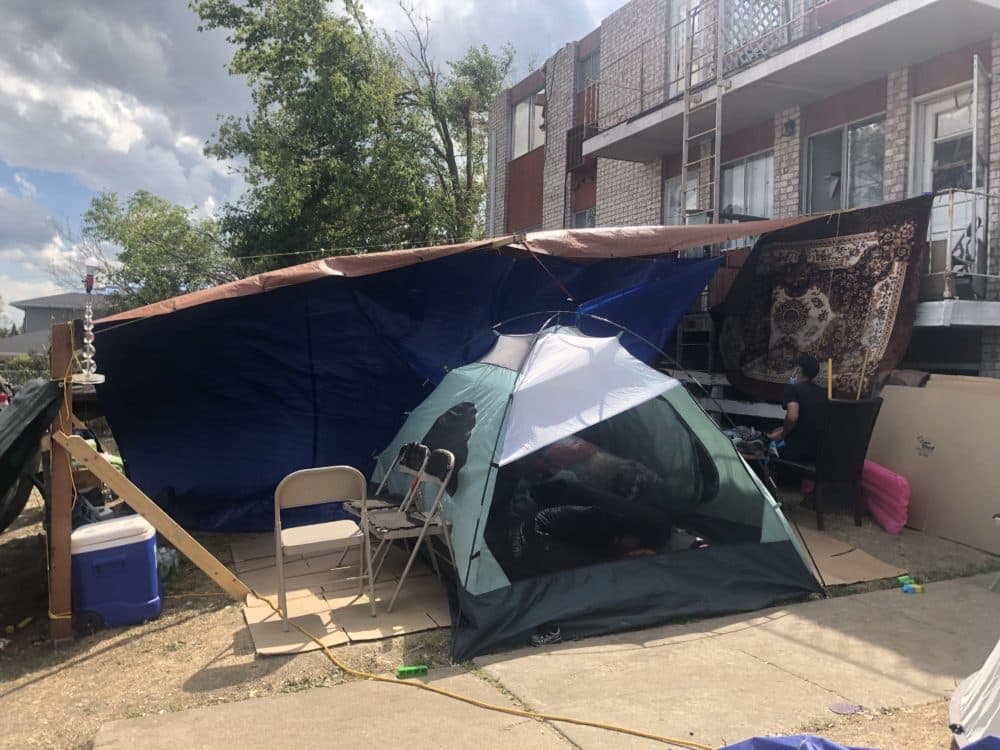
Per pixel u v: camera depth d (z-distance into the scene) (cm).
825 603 508
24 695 395
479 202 2366
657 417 562
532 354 537
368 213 2027
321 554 637
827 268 796
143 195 2764
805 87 937
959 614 486
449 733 342
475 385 573
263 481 729
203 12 1973
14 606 534
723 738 334
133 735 344
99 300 2216
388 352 741
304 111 1909
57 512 457
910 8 726
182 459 715
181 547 477
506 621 443
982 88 738
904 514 662
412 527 485
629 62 1353
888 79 878
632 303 766
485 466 482
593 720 351
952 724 328
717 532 537
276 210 1905
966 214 772
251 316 681
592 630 458
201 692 390
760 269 877
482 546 454
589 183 1531
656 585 488
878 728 340
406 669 405
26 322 5159
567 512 499
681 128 1111
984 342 752
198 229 2302
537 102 1716
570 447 549
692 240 745
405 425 668
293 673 411
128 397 688
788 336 832
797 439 708
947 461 652
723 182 1156
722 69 990
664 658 423
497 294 762
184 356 686
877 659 417
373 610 487
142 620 489
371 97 1930
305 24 1942
